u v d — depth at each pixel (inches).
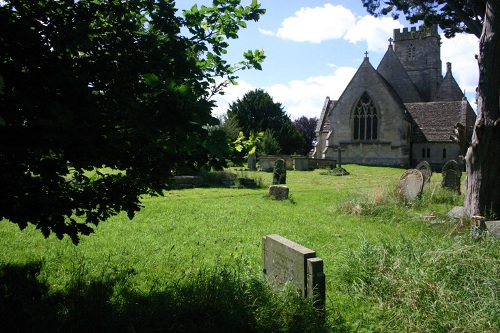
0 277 205.2
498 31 376.8
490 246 220.1
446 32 564.1
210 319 146.4
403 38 2103.8
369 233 339.3
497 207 383.2
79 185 151.3
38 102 109.6
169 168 139.6
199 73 145.6
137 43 136.1
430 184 591.2
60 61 118.3
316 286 162.1
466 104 1614.2
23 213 120.1
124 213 422.9
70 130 101.7
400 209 431.8
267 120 2310.5
